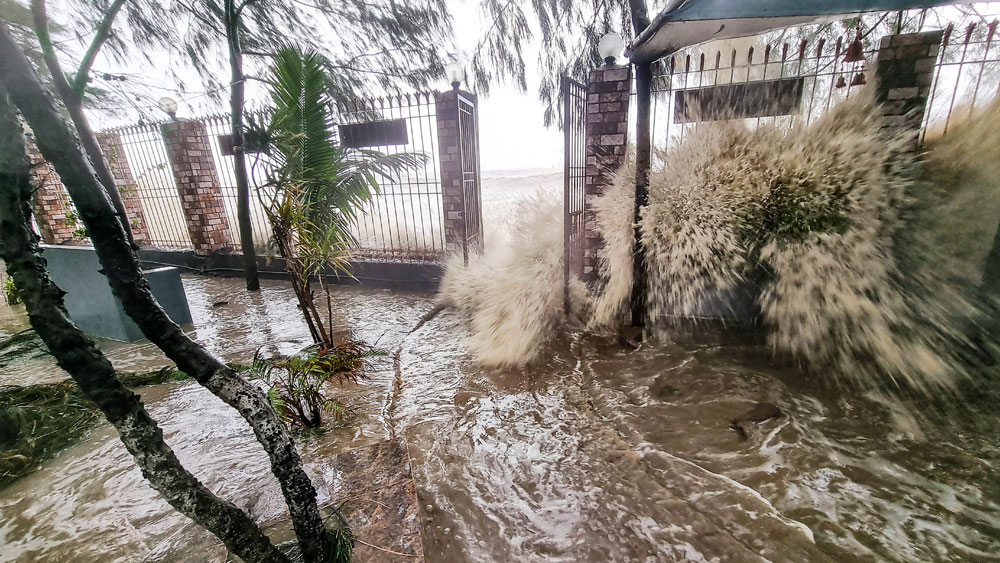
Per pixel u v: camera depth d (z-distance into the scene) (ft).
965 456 7.11
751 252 11.93
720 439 7.82
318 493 6.45
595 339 12.40
